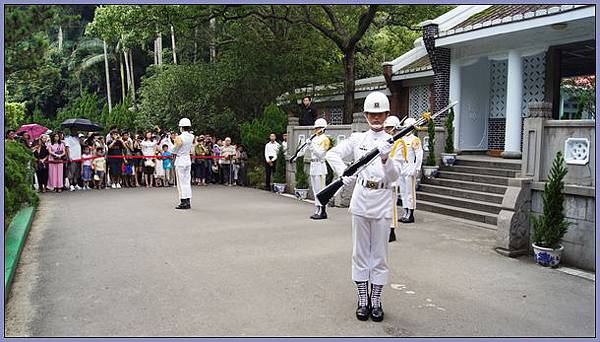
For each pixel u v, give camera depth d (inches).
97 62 1301.7
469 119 569.3
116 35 709.3
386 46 930.1
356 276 183.9
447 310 191.2
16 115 579.5
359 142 193.0
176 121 749.9
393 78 649.0
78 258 259.1
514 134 487.2
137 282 220.1
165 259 257.6
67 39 1451.8
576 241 256.1
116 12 647.8
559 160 257.4
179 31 706.2
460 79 541.0
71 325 174.1
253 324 175.3
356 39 649.0
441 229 341.1
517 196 276.5
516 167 424.5
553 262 254.8
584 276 240.4
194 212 402.9
